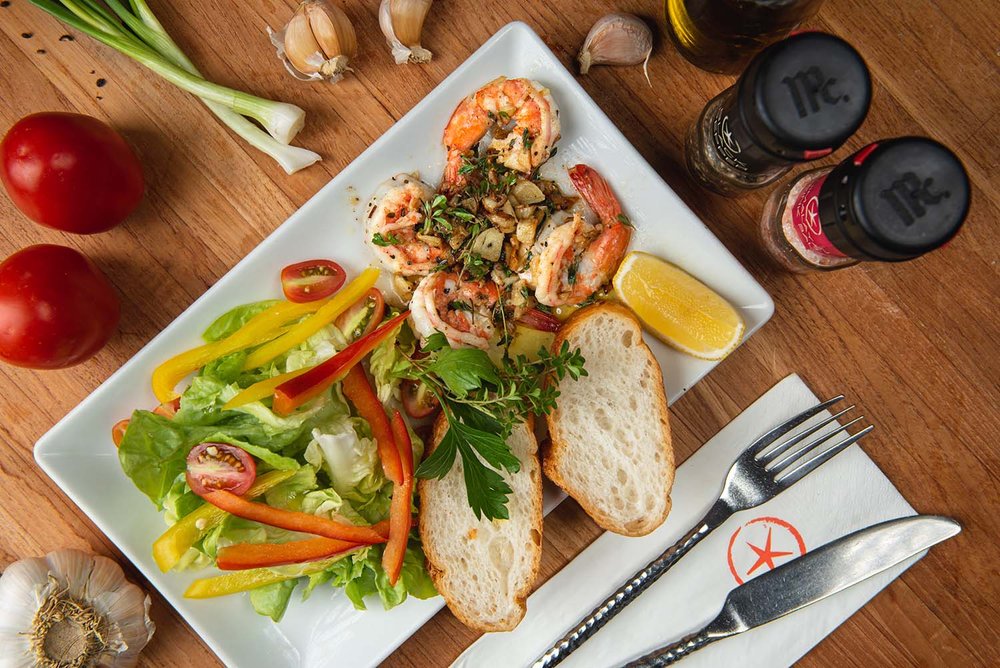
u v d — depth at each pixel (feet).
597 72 1.83
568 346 1.69
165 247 1.82
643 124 1.84
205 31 1.81
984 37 1.82
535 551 1.74
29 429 1.82
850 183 1.56
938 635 1.86
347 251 1.78
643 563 1.84
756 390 1.86
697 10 1.65
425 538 1.76
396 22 1.76
